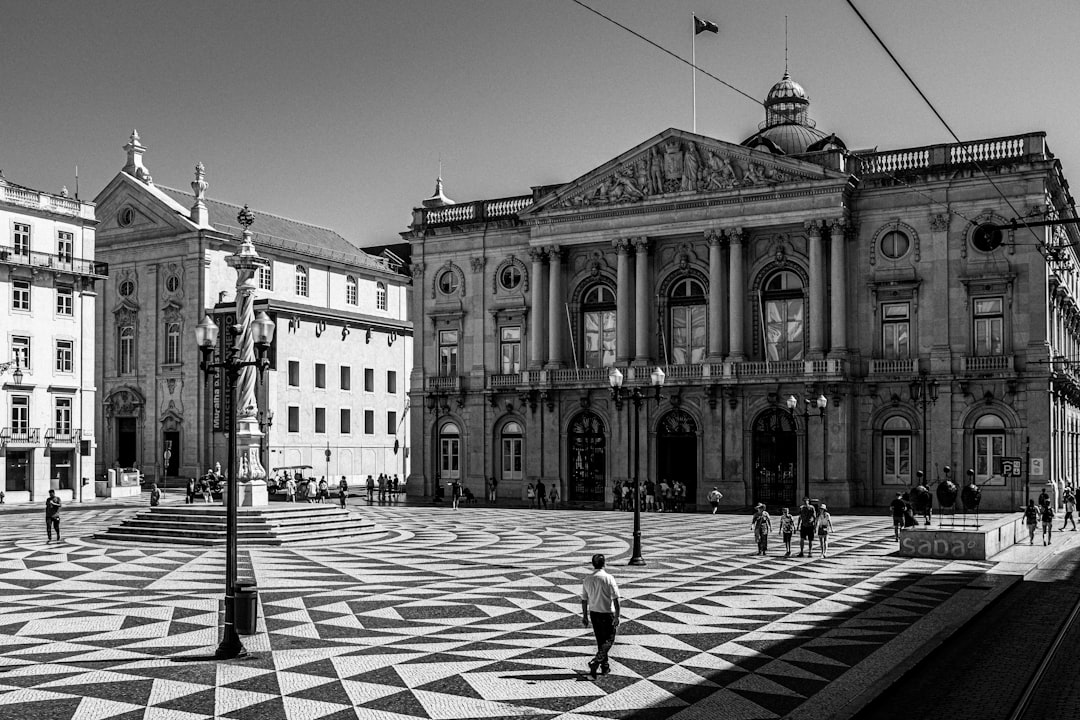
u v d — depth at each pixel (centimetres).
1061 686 1655
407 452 9188
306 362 8144
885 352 5794
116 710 1492
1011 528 3847
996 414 5503
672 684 1645
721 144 6044
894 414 5741
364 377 8794
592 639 2000
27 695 1575
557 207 6531
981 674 1742
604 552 3509
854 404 5791
